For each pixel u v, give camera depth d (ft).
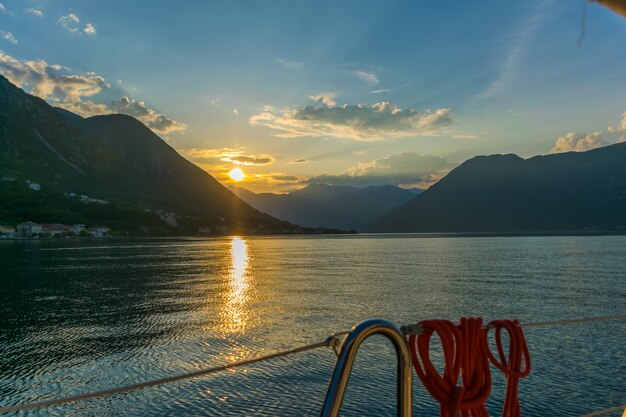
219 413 70.13
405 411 7.75
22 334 119.03
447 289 195.62
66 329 124.16
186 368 91.40
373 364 89.76
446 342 8.18
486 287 201.36
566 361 92.79
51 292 191.52
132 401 74.84
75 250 482.28
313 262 343.87
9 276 249.34
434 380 8.16
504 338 103.96
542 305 159.94
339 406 7.07
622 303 162.71
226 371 87.71
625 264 310.86
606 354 97.09
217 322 131.54
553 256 390.83
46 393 79.05
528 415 69.05
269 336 115.65
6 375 87.97
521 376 9.09
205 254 434.30
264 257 398.21
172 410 71.51
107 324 129.90
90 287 206.59
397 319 136.98
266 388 79.20
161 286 208.95
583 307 155.84
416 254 437.17
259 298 173.37
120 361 95.96
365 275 251.39
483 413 8.76
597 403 72.69
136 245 602.44
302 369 88.33
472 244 645.51
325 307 154.92
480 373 8.59
